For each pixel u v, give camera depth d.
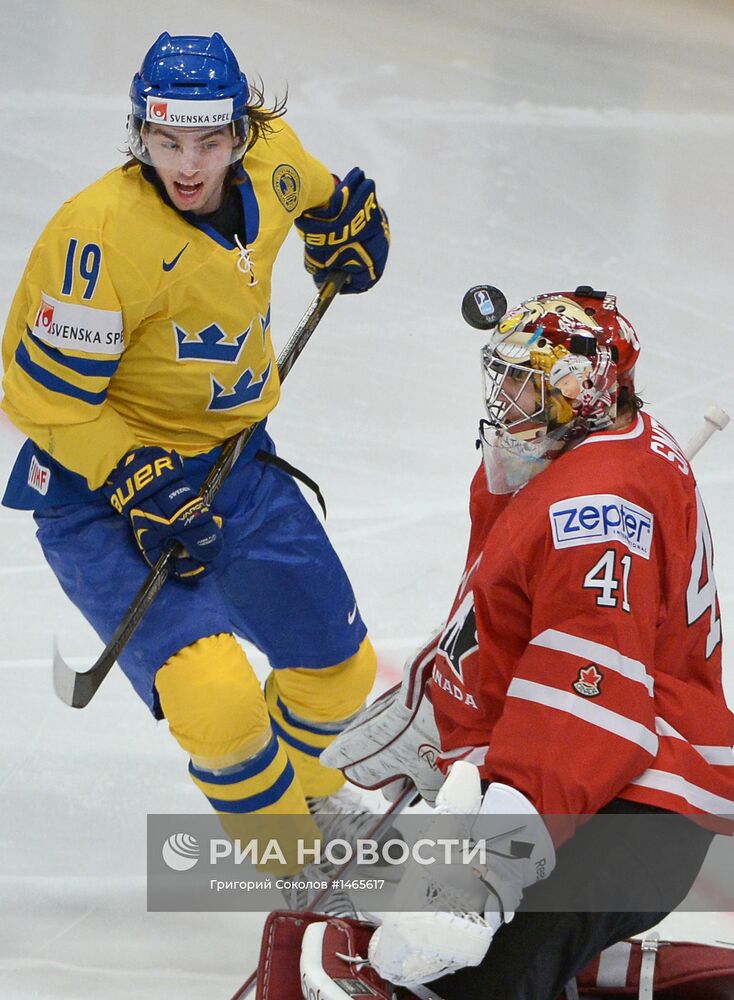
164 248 8.59
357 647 10.22
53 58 26.36
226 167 8.73
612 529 6.97
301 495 10.11
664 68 28.36
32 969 9.09
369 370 17.28
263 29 28.59
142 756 11.30
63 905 9.73
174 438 9.41
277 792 9.28
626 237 21.11
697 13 31.47
